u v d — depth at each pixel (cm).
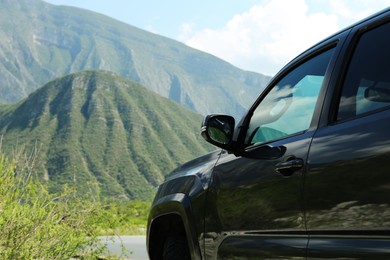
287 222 300
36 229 653
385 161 236
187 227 413
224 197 366
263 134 355
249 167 342
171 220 471
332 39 315
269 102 363
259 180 326
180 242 453
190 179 423
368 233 245
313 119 299
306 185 284
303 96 326
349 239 256
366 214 246
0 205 636
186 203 414
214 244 378
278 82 362
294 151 301
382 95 257
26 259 630
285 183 301
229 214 359
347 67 289
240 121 384
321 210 273
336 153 266
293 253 292
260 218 325
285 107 342
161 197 470
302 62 342
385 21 274
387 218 235
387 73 260
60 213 711
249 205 336
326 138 278
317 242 275
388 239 236
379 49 271
